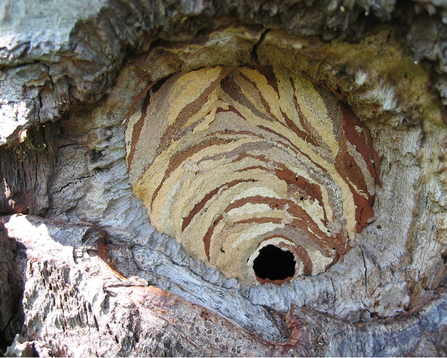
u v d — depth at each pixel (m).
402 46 0.19
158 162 0.24
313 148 0.24
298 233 0.26
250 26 0.20
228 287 0.24
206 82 0.23
